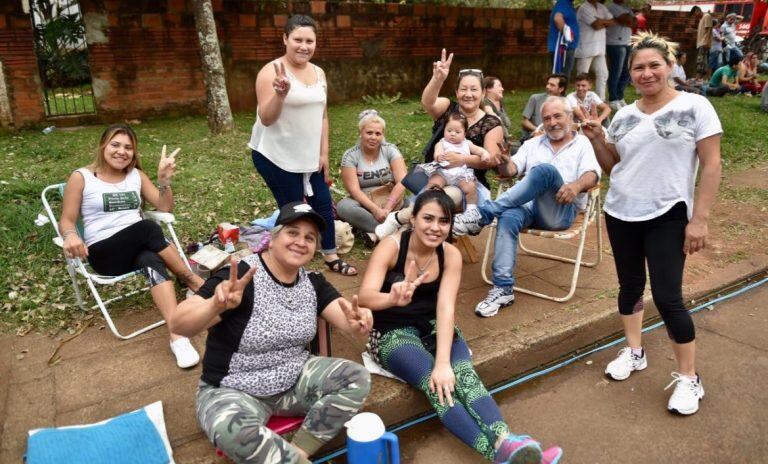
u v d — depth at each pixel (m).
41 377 3.25
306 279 2.73
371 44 11.09
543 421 3.20
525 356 3.61
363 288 3.01
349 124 8.99
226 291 2.31
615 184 3.18
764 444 2.97
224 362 2.60
